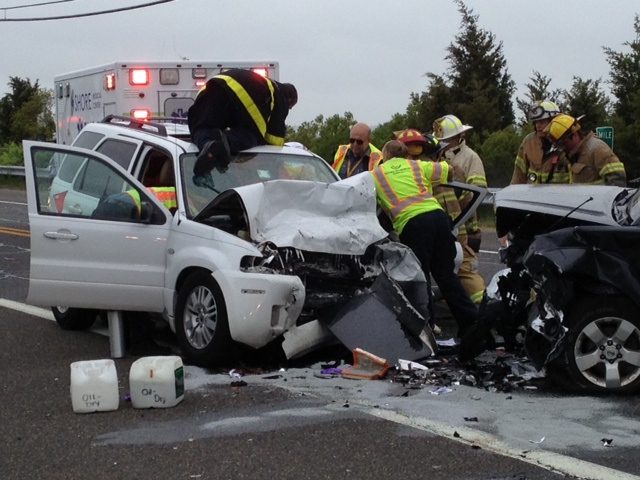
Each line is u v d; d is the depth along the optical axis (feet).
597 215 23.99
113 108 50.08
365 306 24.89
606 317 21.54
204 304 24.89
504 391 22.08
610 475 16.43
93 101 53.11
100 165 27.99
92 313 29.68
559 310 21.62
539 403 21.02
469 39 100.78
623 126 78.74
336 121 95.91
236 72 28.91
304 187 25.76
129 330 27.48
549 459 17.29
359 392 22.03
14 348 27.43
